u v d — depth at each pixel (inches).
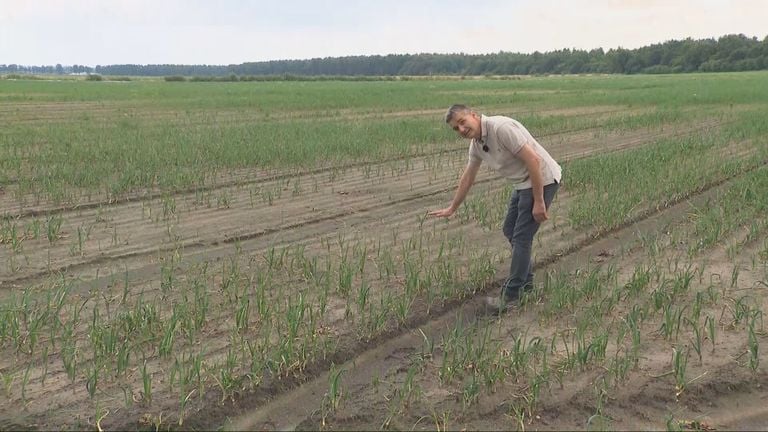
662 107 968.9
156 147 508.7
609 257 256.7
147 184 378.6
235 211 327.0
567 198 349.7
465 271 237.8
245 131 635.5
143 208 325.1
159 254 257.4
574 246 268.4
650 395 152.6
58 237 277.1
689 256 249.6
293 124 719.1
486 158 199.9
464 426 142.3
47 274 233.8
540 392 154.1
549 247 267.3
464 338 183.9
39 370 164.2
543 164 196.1
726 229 277.9
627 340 181.3
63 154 480.4
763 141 546.3
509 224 211.9
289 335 171.9
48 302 187.5
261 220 309.6
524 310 203.0
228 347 177.2
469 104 1101.7
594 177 378.0
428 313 200.5
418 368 166.4
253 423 144.8
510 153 192.9
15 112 909.2
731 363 167.3
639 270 220.5
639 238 276.5
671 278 228.2
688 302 206.7
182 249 264.4
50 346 176.2
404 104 1092.5
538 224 199.6
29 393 153.6
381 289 220.1
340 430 141.1
